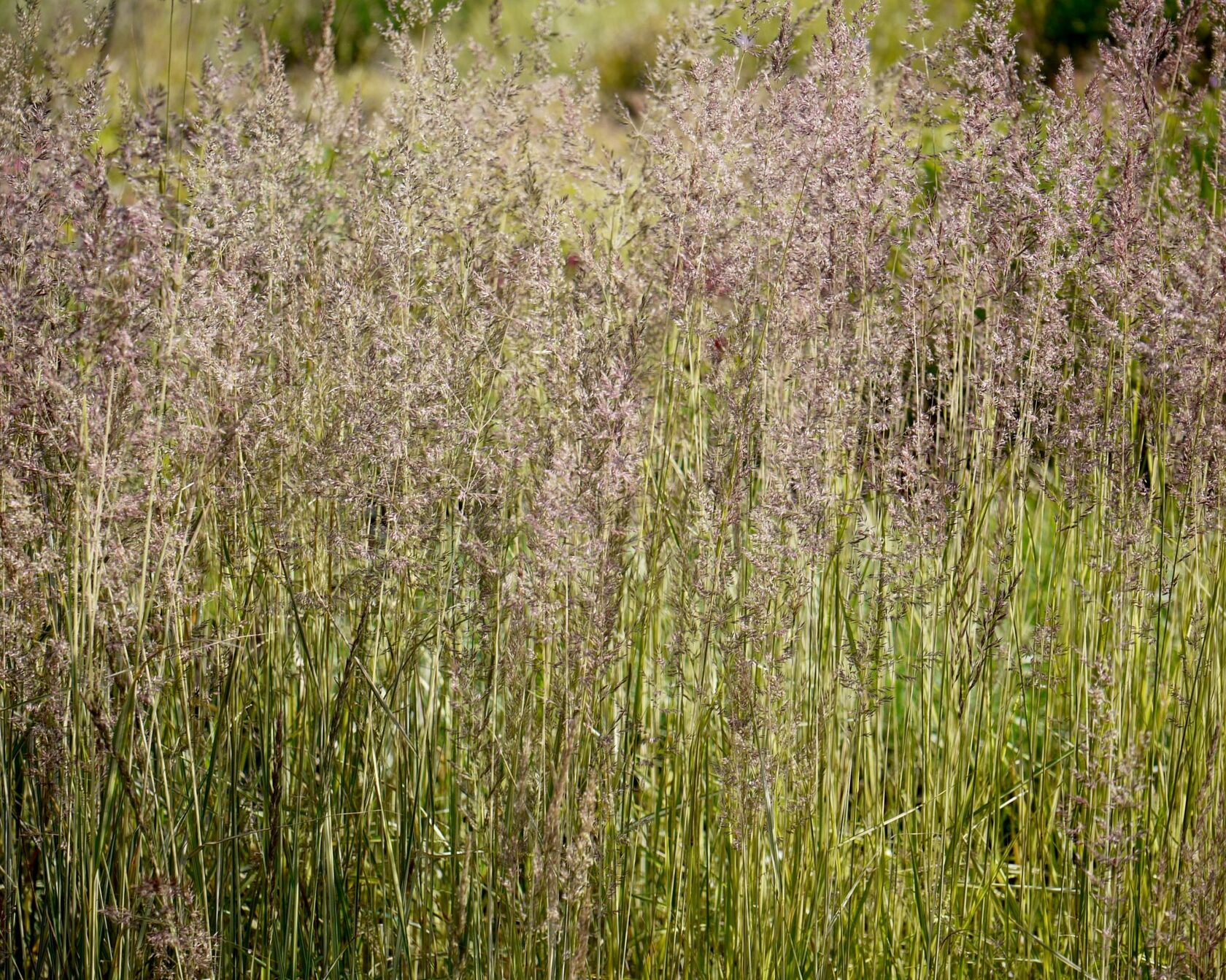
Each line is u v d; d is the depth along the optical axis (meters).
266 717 2.24
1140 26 2.32
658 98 2.80
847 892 2.36
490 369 2.33
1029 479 2.59
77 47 2.30
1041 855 2.63
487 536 2.17
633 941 2.51
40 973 2.18
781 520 2.18
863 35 2.25
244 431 2.09
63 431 2.01
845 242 2.26
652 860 2.51
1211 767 2.25
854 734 2.37
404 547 2.17
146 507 2.12
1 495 2.00
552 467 2.05
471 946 2.21
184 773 2.28
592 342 2.13
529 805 2.12
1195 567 2.38
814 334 2.29
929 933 2.32
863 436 2.54
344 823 2.28
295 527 2.27
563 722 2.08
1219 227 2.31
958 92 2.35
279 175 2.40
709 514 2.20
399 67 2.81
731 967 2.27
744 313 2.20
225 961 2.22
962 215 2.29
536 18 3.22
